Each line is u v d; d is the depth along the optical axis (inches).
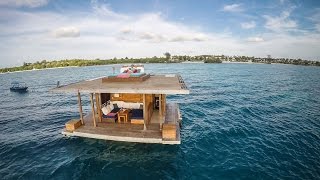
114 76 681.0
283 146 575.2
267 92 1497.3
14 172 468.8
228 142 603.8
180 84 574.6
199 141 610.2
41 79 3100.4
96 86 572.4
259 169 462.0
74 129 569.3
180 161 499.2
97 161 502.6
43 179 442.0
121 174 453.4
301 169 462.6
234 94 1412.4
